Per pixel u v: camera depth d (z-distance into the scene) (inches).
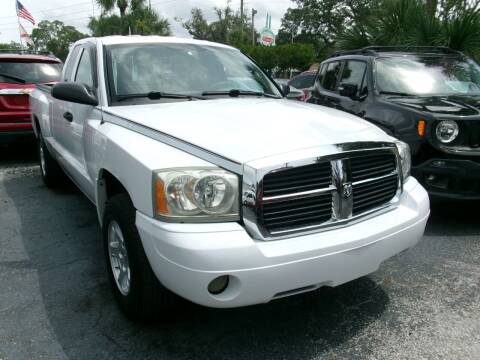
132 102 137.2
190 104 133.6
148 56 152.9
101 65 146.1
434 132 171.6
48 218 193.8
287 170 94.7
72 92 135.6
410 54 247.9
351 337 111.3
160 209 93.3
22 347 106.3
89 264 149.6
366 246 102.3
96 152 128.3
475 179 170.2
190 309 122.1
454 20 348.5
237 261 89.2
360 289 134.3
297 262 93.4
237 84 157.5
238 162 93.4
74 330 113.0
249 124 111.1
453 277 141.6
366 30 389.1
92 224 186.7
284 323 117.0
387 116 195.3
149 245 95.1
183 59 157.1
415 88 221.9
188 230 90.3
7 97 285.3
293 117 119.5
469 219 191.6
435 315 120.9
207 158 97.0
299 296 130.1
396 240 109.5
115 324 115.4
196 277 89.0
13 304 125.0
